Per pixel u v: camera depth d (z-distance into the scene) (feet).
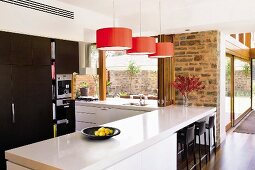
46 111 13.12
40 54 12.70
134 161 7.56
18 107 11.75
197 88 15.89
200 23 14.38
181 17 14.98
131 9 15.21
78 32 14.64
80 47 26.05
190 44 16.76
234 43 22.76
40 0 12.51
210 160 14.42
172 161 10.14
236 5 13.23
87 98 20.17
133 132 9.21
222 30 16.20
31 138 12.41
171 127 10.05
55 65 13.44
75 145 7.61
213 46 15.99
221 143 17.80
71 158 6.43
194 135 12.68
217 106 16.37
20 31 11.64
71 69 14.39
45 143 7.87
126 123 10.90
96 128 9.23
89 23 15.39
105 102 18.90
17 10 11.51
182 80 16.06
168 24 15.48
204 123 13.38
